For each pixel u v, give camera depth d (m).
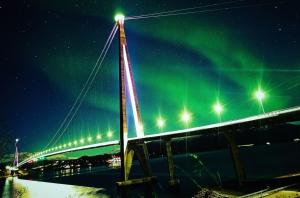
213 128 41.78
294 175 33.34
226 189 34.56
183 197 40.00
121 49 59.28
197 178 63.28
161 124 62.00
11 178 168.12
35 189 78.81
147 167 54.03
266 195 24.64
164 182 59.75
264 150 160.75
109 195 50.78
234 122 38.75
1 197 67.50
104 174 119.75
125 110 55.22
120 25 60.94
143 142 54.62
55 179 116.44
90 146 87.81
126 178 52.00
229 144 39.88
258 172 63.41
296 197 22.25
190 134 45.56
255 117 39.16
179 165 119.94
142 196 44.97
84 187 70.50
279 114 34.41
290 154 109.44
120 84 56.47
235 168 38.31
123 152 52.91
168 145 49.34
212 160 132.88
